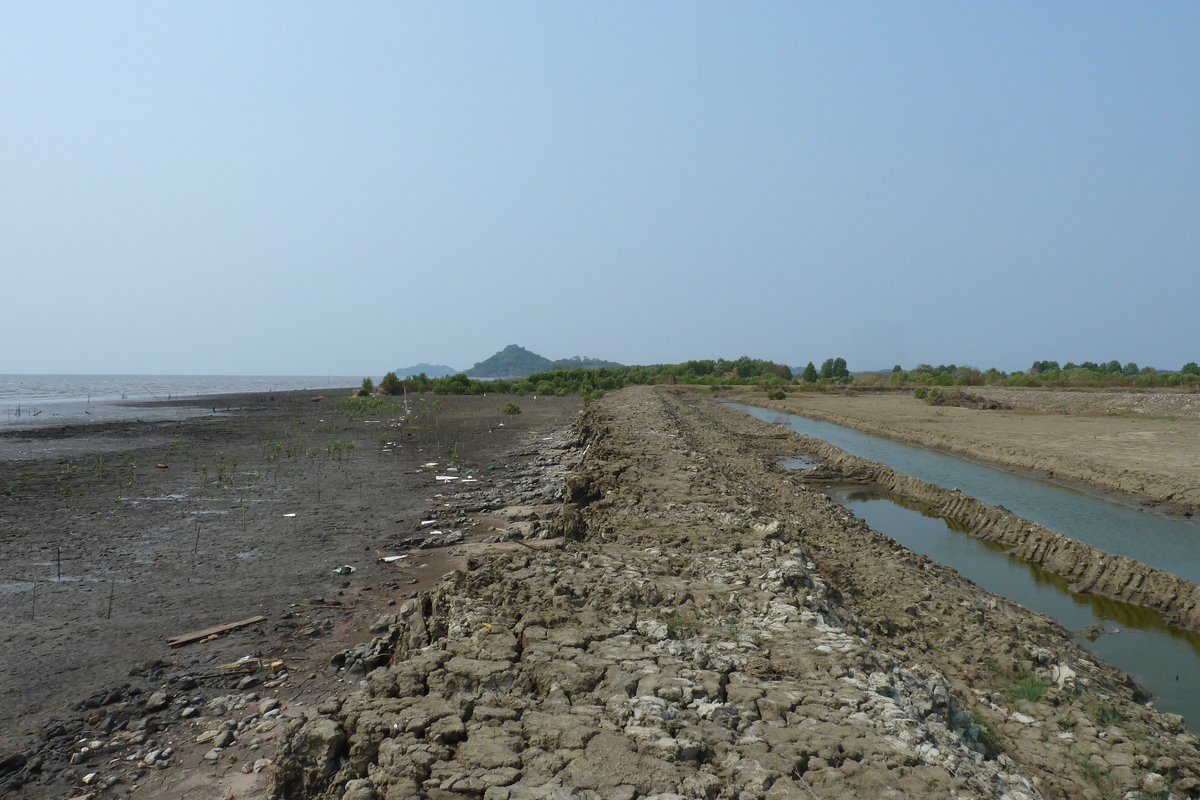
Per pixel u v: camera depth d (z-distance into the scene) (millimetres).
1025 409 49438
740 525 10594
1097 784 5410
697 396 74312
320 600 8695
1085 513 17312
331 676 6621
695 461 17156
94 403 55156
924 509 18484
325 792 4094
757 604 6961
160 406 50938
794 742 4391
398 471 19359
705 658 5559
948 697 5633
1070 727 6352
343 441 26047
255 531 12336
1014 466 24703
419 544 11438
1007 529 15211
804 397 69250
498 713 4629
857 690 5156
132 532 12172
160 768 5113
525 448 24578
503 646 5668
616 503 12312
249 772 5035
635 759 4094
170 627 7828
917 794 3910
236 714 5910
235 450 23828
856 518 15492
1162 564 13125
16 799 4711
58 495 15453
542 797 3701
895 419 41438
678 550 9289
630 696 4938
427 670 5223
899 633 8078
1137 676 8578
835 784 3939
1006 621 9031
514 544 11336
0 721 5758
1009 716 6516
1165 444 28016
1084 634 9820
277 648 7258
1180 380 72062
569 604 6785
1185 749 6355
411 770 3959
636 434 23344
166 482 17328
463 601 6695
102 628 7766
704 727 4539
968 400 53000
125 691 6234
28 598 8703
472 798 3730
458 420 36438
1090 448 26797
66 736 5527
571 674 5164
